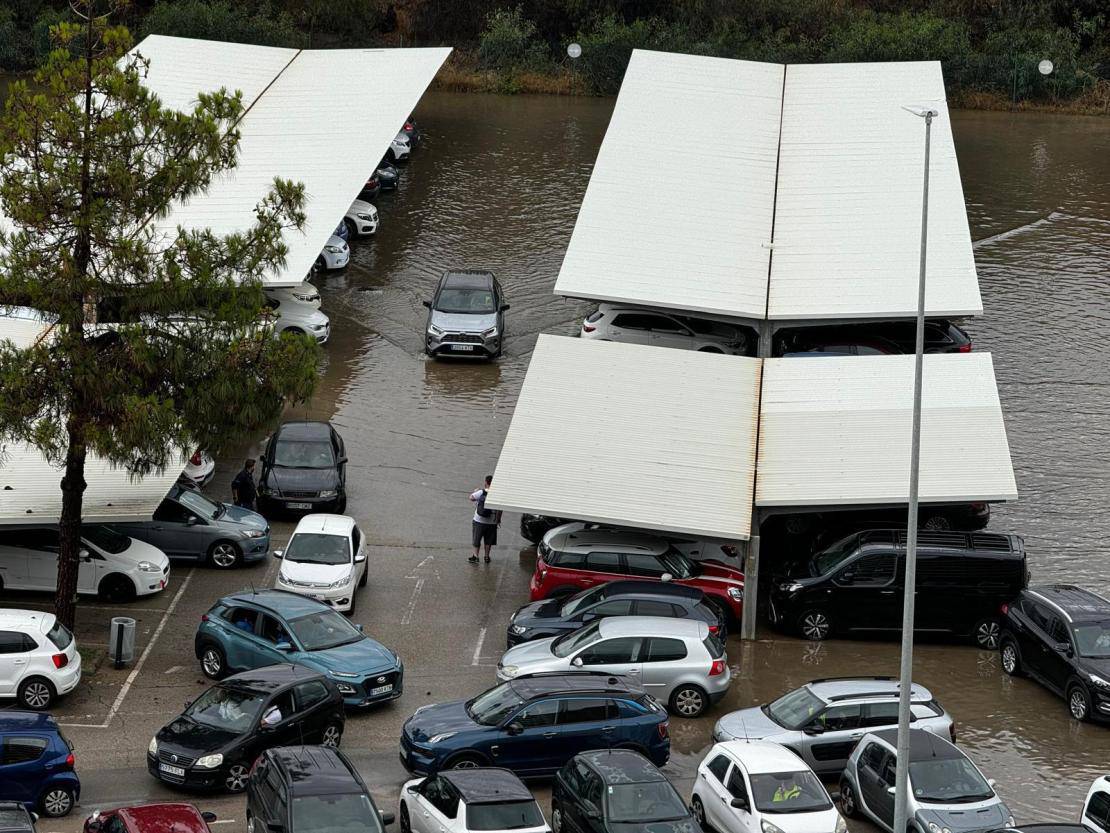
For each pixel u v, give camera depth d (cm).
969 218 8125
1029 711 3828
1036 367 6228
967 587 4178
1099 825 3019
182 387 3828
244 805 3170
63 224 3738
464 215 8112
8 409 3672
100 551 4225
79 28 3766
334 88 7650
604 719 3353
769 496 4241
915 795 3061
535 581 4247
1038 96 10794
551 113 10425
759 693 3884
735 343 5869
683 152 6431
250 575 4475
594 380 4841
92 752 3403
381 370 6141
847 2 11856
